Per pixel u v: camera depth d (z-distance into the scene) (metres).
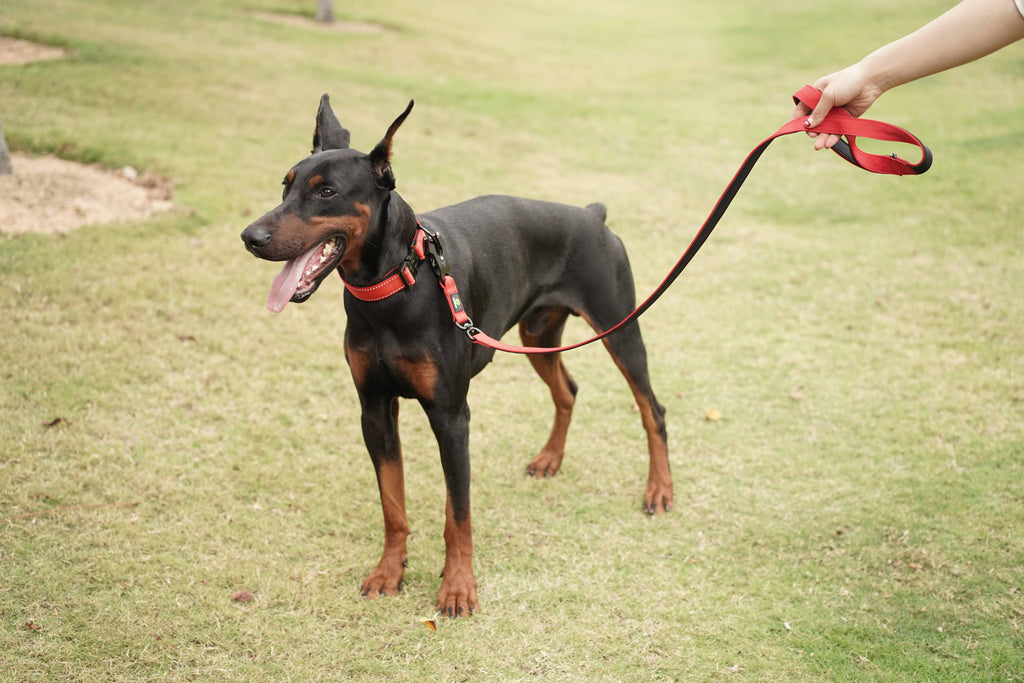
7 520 3.85
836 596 3.72
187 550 3.81
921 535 4.11
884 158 2.85
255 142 9.32
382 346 3.31
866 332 6.34
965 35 2.60
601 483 4.59
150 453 4.48
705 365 5.91
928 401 5.36
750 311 6.73
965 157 10.33
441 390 3.38
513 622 3.52
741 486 4.57
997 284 6.97
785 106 13.61
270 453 4.62
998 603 3.63
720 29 21.58
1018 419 5.12
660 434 4.34
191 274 6.39
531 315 4.20
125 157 8.16
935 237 8.07
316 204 3.03
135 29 13.34
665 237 8.19
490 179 9.32
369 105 11.52
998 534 4.09
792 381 5.69
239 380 5.26
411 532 4.10
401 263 3.22
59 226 6.72
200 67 11.67
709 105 13.72
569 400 4.58
